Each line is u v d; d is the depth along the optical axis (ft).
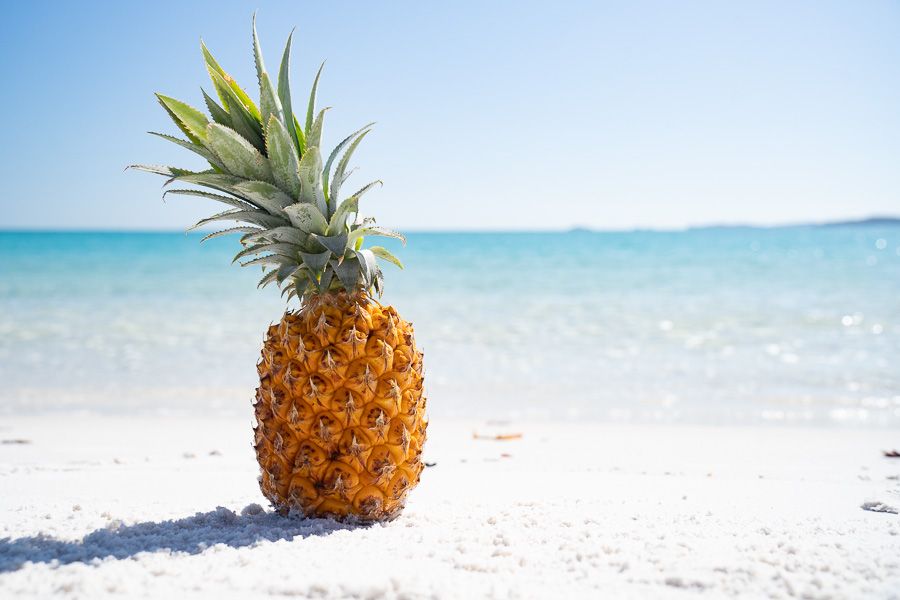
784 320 9.61
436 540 1.91
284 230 2.03
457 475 2.89
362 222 2.12
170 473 2.86
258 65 2.05
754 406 4.99
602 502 2.37
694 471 2.98
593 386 5.74
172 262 21.70
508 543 1.89
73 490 2.53
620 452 3.46
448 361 6.91
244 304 11.65
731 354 7.22
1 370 6.29
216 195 2.07
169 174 2.00
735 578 1.66
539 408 4.97
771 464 3.15
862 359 6.84
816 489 2.58
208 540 1.89
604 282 15.61
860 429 4.24
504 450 3.52
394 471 2.05
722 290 13.84
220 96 2.09
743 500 2.40
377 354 2.00
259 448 2.10
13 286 14.65
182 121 2.05
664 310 10.85
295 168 2.02
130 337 8.23
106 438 3.85
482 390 5.60
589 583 1.65
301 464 2.01
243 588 1.59
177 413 4.75
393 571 1.68
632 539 1.92
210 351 7.34
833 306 11.07
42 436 3.89
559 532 1.98
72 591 1.57
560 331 8.83
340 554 1.78
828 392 5.43
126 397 5.27
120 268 19.42
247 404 5.07
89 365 6.56
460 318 10.06
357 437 2.00
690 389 5.60
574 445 3.67
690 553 1.80
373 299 2.14
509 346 7.76
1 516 2.11
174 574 1.65
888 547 1.84
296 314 2.08
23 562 1.69
